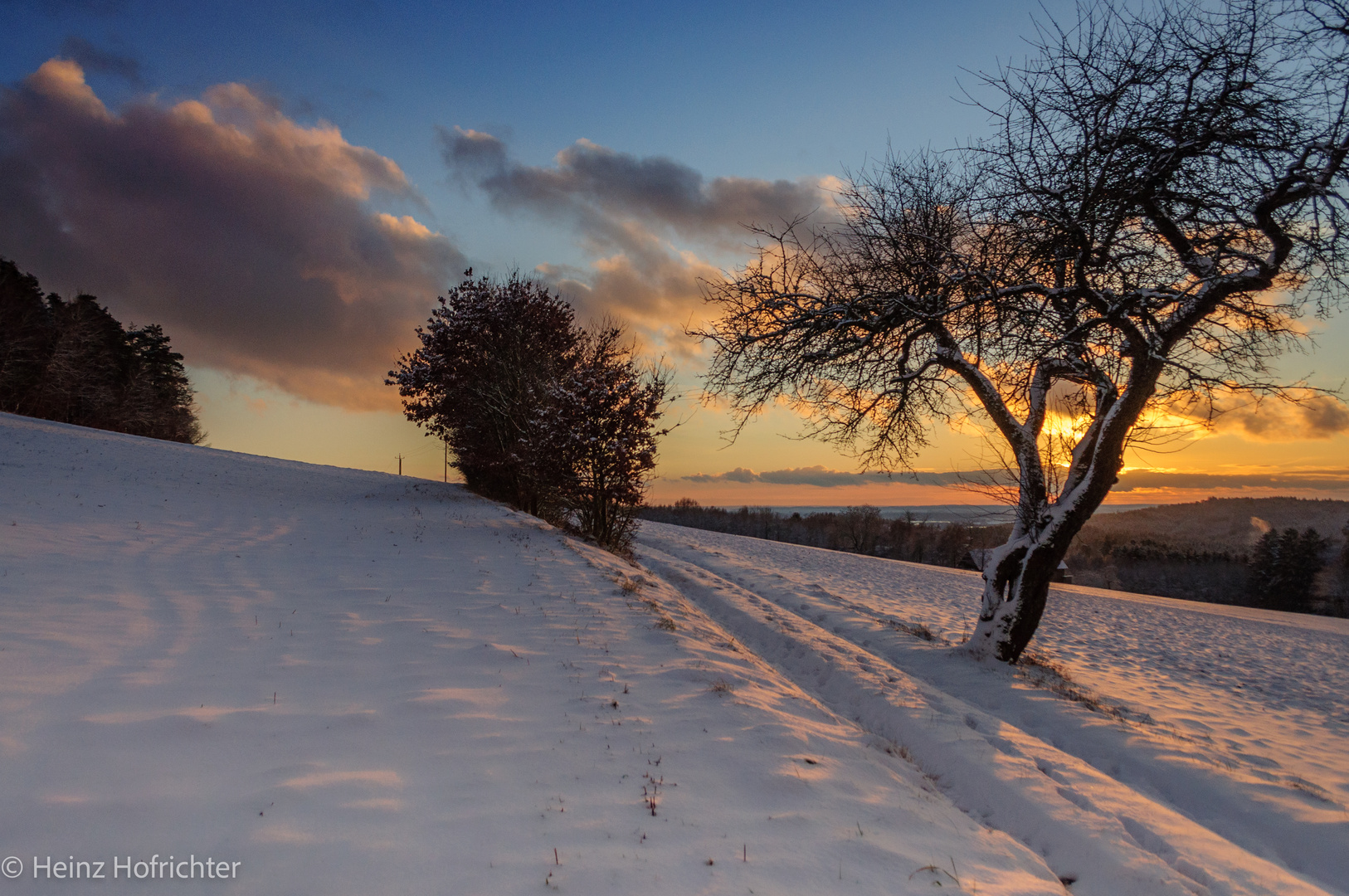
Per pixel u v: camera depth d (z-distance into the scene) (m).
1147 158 8.14
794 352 10.07
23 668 5.16
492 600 9.30
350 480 33.59
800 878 3.27
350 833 3.34
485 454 26.31
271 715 4.80
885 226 10.23
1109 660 13.96
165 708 4.71
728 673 6.79
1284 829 5.12
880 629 12.12
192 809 3.44
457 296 28.00
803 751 4.95
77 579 8.49
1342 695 12.98
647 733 5.03
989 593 10.08
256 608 7.98
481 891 2.94
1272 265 7.51
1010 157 8.62
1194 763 6.28
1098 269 8.84
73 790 3.49
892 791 4.55
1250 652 17.78
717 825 3.74
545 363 25.72
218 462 30.88
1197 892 3.77
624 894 2.99
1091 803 5.05
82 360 49.78
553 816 3.69
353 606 8.44
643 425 19.08
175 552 11.30
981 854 3.85
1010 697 8.24
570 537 18.30
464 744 4.58
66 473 20.20
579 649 7.19
